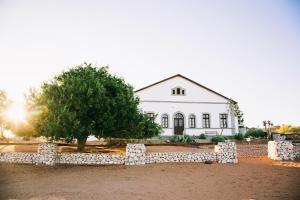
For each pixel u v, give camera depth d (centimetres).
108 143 2212
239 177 1037
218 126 3331
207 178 1024
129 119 1608
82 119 1463
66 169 1250
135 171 1187
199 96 3356
